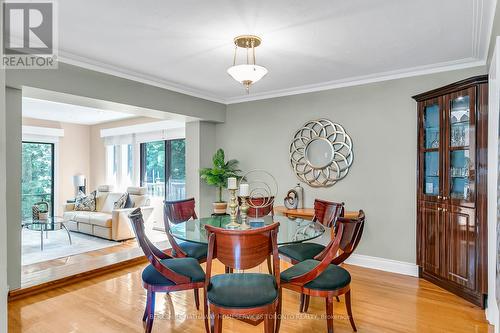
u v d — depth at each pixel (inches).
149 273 92.4
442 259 124.6
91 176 312.0
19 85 112.2
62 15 89.7
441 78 135.6
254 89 175.2
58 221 207.5
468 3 83.8
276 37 105.6
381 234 149.7
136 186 271.1
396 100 146.0
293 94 176.6
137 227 86.1
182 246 120.2
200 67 137.3
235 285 80.1
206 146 201.8
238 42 107.5
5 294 31.0
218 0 82.3
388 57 125.0
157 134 256.8
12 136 116.3
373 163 151.9
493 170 102.0
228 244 74.2
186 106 176.9
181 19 92.8
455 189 119.3
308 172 171.0
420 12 88.8
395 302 114.1
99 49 115.8
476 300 110.3
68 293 122.4
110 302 114.3
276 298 77.5
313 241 165.8
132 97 148.5
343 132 159.8
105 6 84.9
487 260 106.8
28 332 93.3
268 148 186.7
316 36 105.0
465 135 114.4
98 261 153.5
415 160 141.2
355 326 95.3
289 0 82.5
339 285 87.3
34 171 277.4
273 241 77.7
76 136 304.2
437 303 113.0
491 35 98.0
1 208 30.7
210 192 203.0
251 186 192.9
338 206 118.5
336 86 161.9
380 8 86.7
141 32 101.4
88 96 131.1
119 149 285.7
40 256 182.7
